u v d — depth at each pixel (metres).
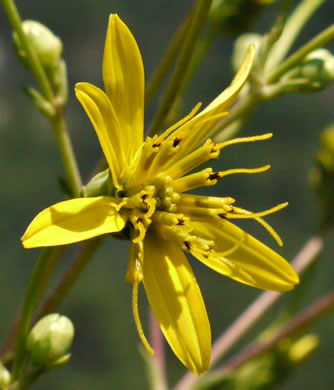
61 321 0.15
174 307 0.15
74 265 0.17
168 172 0.15
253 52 0.15
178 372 0.35
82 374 0.35
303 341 0.19
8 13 0.16
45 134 0.46
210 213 0.15
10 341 0.17
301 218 0.43
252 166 0.45
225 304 0.39
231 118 0.17
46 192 0.43
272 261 0.15
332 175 0.19
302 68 0.17
